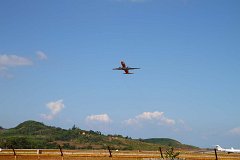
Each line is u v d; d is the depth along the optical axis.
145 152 73.19
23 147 150.25
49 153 69.94
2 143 146.50
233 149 87.38
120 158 63.66
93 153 69.50
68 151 74.44
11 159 61.12
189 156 66.56
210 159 63.72
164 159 47.44
